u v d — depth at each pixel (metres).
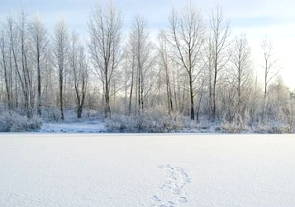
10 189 5.79
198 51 27.61
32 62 29.50
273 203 5.00
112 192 5.59
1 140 14.11
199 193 5.52
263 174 7.07
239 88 27.64
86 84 32.91
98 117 29.94
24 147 11.62
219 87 30.25
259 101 28.34
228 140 14.34
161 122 20.14
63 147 11.67
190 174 7.05
